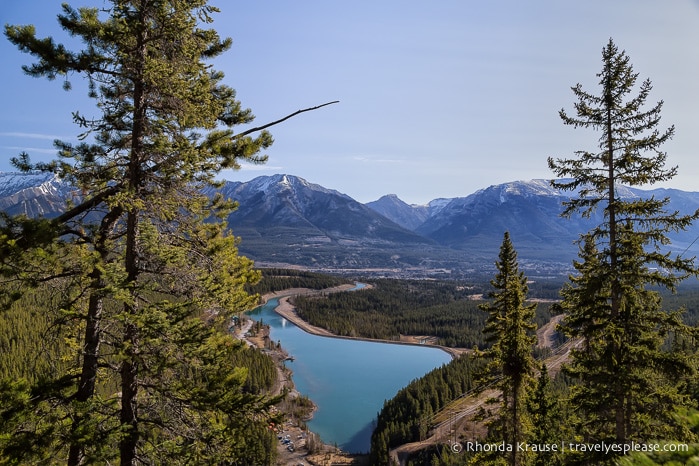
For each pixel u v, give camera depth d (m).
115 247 9.82
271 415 9.30
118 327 9.69
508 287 20.66
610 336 13.86
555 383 56.62
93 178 9.49
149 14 10.01
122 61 9.80
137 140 10.07
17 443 7.55
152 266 10.30
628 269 13.80
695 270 12.75
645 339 13.77
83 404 8.38
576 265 19.47
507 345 19.56
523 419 20.28
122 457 9.51
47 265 8.42
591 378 14.10
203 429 9.77
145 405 10.21
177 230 11.02
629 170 14.04
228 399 9.10
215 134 10.27
